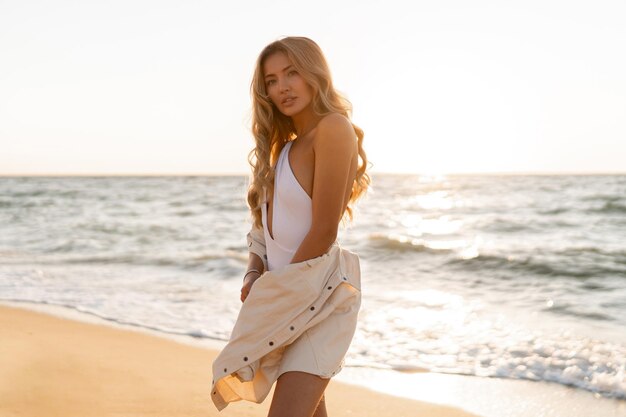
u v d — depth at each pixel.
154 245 16.39
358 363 5.10
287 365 2.09
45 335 5.44
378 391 4.35
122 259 12.84
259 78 2.31
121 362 4.63
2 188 69.12
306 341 2.10
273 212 2.25
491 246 14.65
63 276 10.28
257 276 2.30
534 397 4.22
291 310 2.10
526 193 42.91
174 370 4.52
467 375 4.75
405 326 6.53
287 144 2.29
